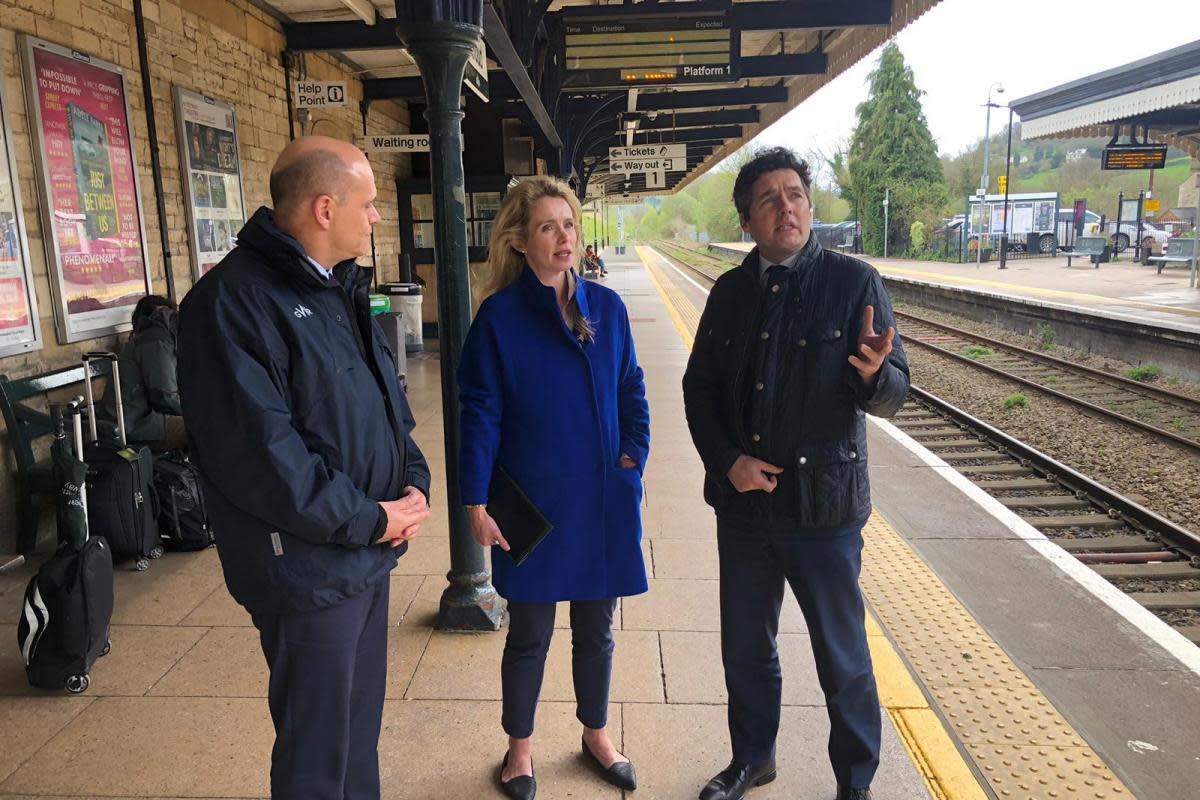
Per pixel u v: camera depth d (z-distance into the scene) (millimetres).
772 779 2629
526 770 2602
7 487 4453
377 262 11445
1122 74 18031
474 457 2430
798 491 2320
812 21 8164
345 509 1869
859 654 2422
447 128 3379
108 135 5238
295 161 1913
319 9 7863
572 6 8258
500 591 2531
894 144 51594
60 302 4781
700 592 3953
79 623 3078
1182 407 9945
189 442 1879
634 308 18828
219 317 1793
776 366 2338
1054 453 8078
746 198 2352
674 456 6406
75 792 2572
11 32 4457
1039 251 39188
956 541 4828
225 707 3037
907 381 2273
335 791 2062
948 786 2561
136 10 5594
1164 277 25219
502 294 2500
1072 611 3910
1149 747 2830
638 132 18359
